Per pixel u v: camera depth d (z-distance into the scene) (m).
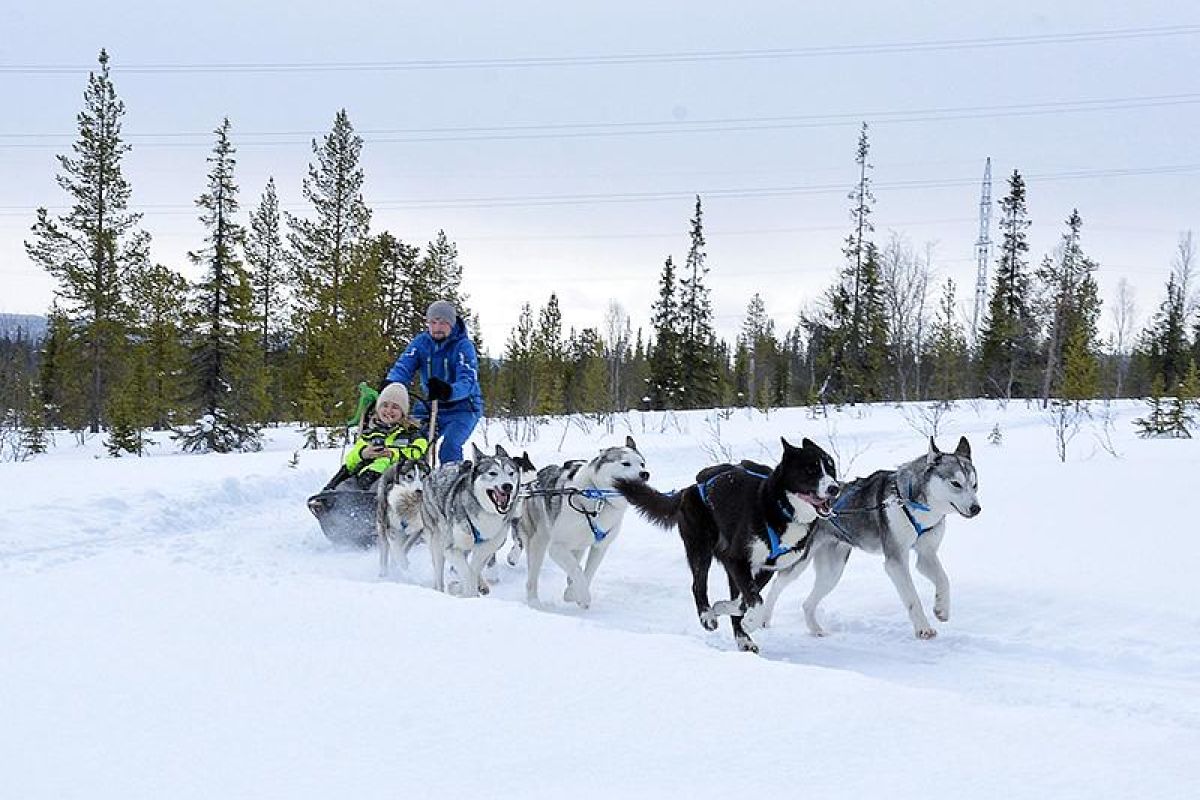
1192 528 7.43
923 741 3.18
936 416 21.17
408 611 4.98
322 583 5.78
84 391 32.56
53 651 4.22
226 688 3.72
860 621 6.59
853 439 20.19
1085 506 8.52
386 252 38.09
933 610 6.51
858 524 6.46
